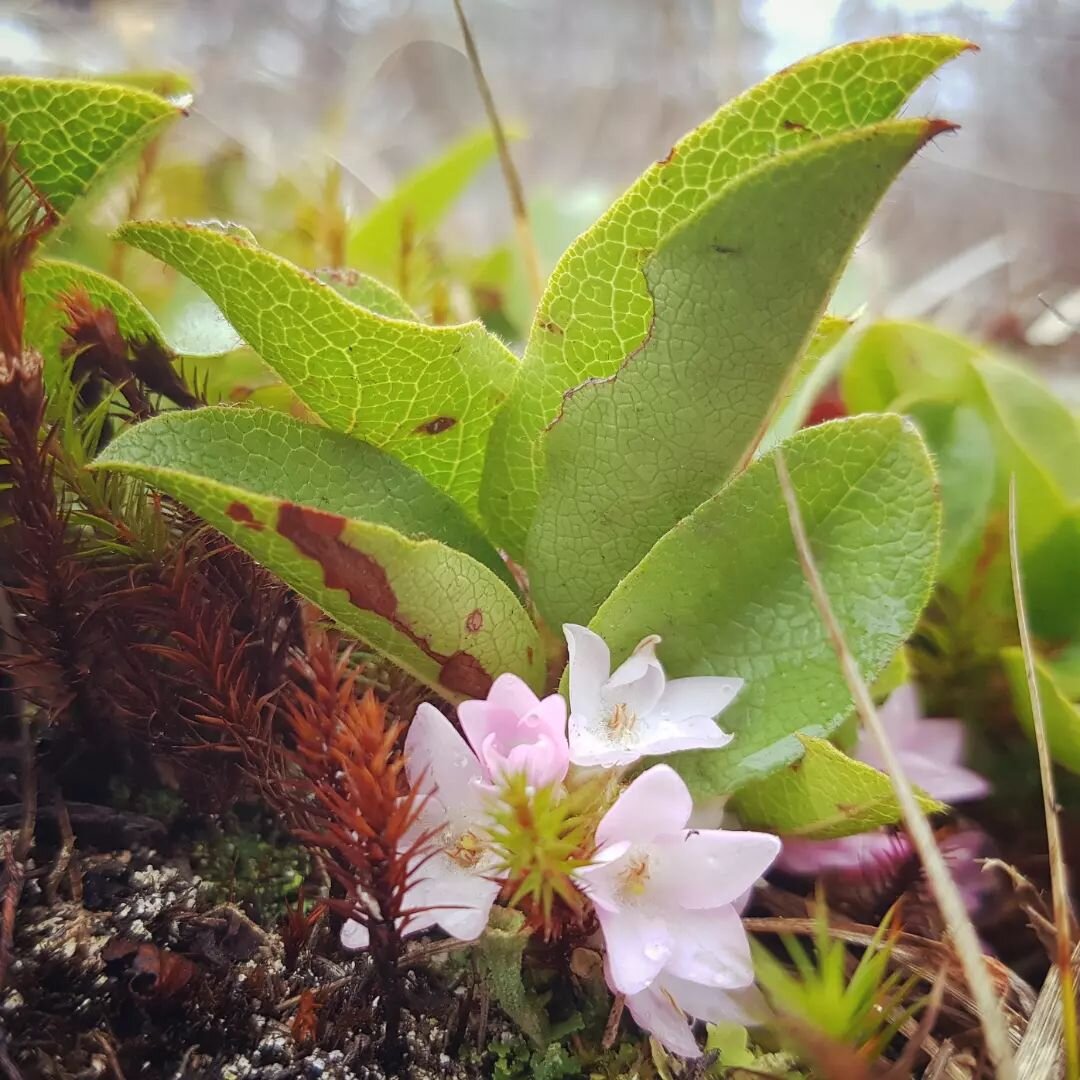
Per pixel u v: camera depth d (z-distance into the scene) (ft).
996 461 0.36
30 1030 0.23
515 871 0.21
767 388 0.25
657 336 0.24
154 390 0.32
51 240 0.31
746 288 0.23
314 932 0.26
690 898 0.23
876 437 0.24
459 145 0.48
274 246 0.51
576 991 0.26
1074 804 0.32
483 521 0.30
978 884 0.30
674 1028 0.23
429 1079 0.24
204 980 0.24
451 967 0.27
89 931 0.25
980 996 0.20
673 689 0.24
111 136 0.29
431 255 0.53
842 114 0.24
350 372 0.26
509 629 0.25
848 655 0.21
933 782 0.31
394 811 0.21
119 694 0.28
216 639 0.26
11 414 0.25
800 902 0.29
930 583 0.23
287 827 0.27
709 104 0.76
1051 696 0.30
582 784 0.24
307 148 0.60
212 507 0.22
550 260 0.52
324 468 0.27
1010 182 0.71
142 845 0.28
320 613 0.30
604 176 0.78
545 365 0.27
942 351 0.39
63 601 0.27
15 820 0.27
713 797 0.25
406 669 0.26
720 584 0.25
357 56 0.78
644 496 0.26
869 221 0.22
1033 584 0.35
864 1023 0.23
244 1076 0.23
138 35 0.63
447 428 0.28
